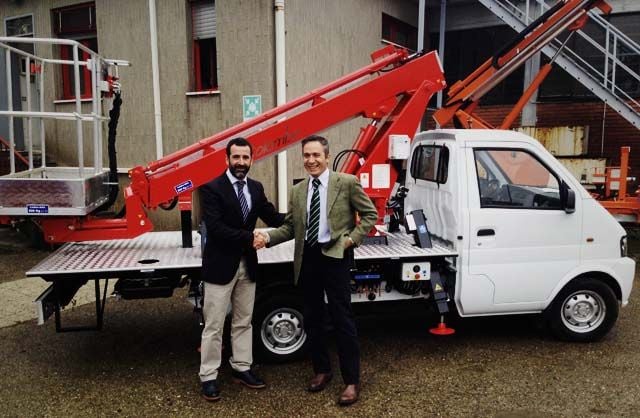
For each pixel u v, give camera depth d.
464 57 13.18
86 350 4.79
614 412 3.61
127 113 10.09
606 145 11.75
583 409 3.65
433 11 13.35
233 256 3.75
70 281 4.21
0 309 5.95
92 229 4.52
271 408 3.70
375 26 11.54
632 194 10.48
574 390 3.93
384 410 3.66
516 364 4.39
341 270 3.71
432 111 12.86
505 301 4.63
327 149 3.77
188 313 5.86
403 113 5.02
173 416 3.61
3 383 4.12
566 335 4.81
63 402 3.81
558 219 4.65
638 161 11.48
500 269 4.58
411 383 4.06
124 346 4.89
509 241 4.58
